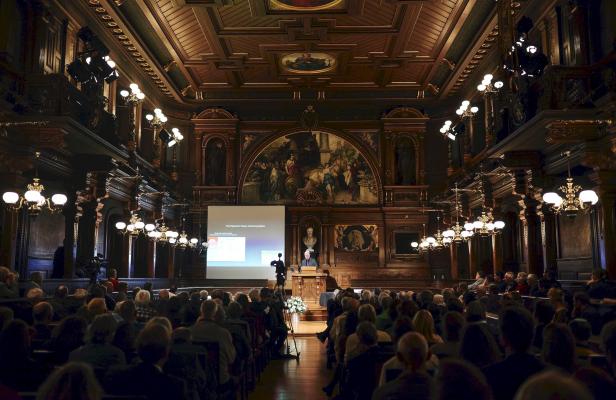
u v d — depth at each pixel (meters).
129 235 21.16
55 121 12.84
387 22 21.47
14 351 4.32
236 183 28.36
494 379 3.61
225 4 19.61
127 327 5.20
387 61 25.03
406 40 22.94
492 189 19.88
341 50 23.95
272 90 28.59
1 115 12.39
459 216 23.94
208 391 5.56
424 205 27.98
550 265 17.03
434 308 8.91
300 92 28.84
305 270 23.47
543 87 13.03
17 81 13.55
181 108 28.80
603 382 2.99
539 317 6.42
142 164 23.17
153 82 25.84
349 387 5.77
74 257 16.41
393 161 28.45
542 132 13.49
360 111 28.80
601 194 12.81
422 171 28.23
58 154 15.53
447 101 28.42
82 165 16.44
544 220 17.25
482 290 16.70
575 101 12.81
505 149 15.50
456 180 25.12
